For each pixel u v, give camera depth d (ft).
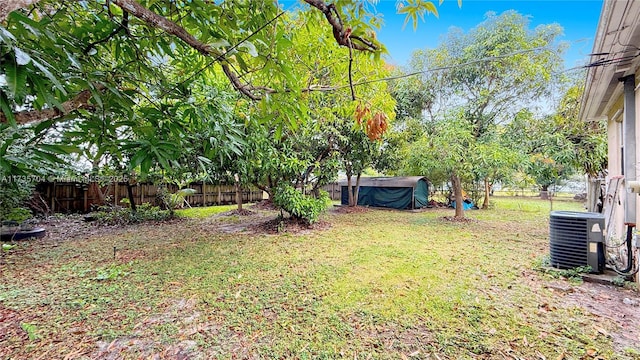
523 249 16.11
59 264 13.53
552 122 25.14
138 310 8.97
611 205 12.65
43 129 4.23
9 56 2.90
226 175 20.85
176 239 18.97
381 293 10.11
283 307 9.14
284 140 20.20
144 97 5.93
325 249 16.30
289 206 21.85
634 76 10.22
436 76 28.12
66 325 8.09
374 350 6.97
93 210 30.09
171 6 5.51
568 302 9.21
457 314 8.58
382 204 38.37
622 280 10.32
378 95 9.93
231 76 6.28
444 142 23.00
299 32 8.38
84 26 5.49
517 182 28.30
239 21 5.70
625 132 10.38
